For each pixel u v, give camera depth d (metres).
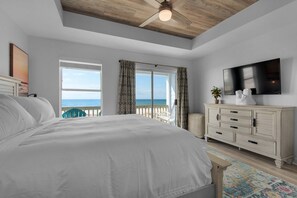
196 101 4.68
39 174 0.76
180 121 4.41
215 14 2.72
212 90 3.76
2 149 0.86
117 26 2.97
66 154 0.86
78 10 2.57
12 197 0.70
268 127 2.46
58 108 3.14
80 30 2.71
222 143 3.56
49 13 2.16
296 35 2.46
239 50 3.37
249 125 2.75
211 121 3.57
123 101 3.65
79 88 3.83
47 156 0.82
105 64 3.57
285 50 2.59
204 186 1.23
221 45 3.51
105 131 1.30
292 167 2.32
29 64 2.90
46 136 1.13
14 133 1.18
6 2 1.88
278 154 2.33
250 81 3.08
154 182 1.01
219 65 3.88
